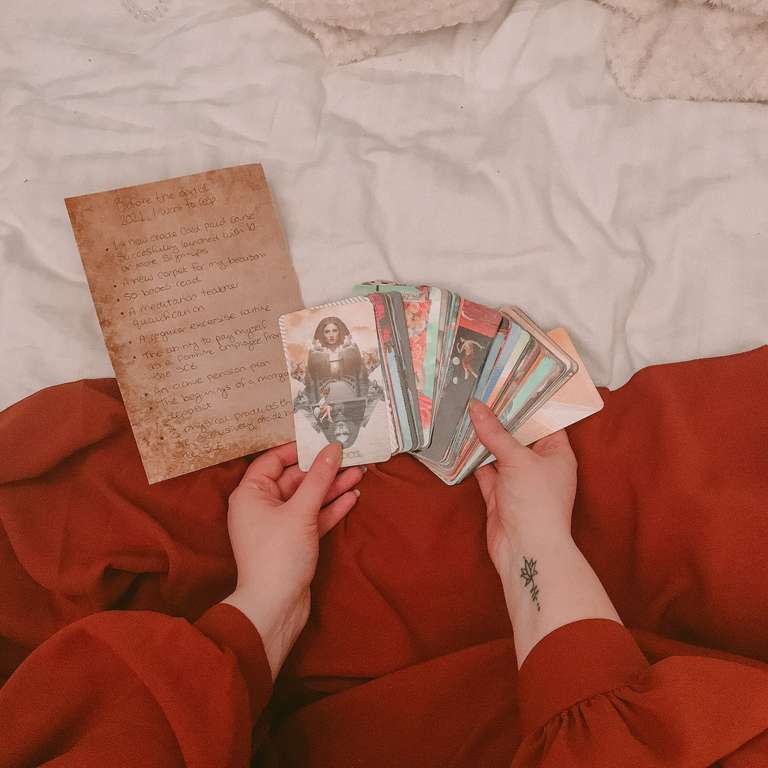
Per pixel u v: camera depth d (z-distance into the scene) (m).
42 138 0.96
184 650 0.59
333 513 0.81
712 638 0.73
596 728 0.53
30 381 0.88
